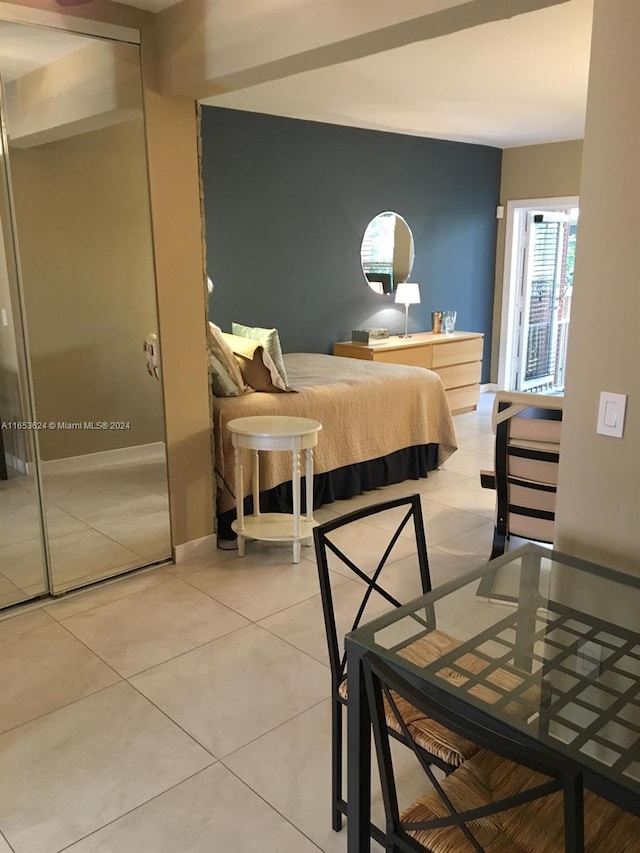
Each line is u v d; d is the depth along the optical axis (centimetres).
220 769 213
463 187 715
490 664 162
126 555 340
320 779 210
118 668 264
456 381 679
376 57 387
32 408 302
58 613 306
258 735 228
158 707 242
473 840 122
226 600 316
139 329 323
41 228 290
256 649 277
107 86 294
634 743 138
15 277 289
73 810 198
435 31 222
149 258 320
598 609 186
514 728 141
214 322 553
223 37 273
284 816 196
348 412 442
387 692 131
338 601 316
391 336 683
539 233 761
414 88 461
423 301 707
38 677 259
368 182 633
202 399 352
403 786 205
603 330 181
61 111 286
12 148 278
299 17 244
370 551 371
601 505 190
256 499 381
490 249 760
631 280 174
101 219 303
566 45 364
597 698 151
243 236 557
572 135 654
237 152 539
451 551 373
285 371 462
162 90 308
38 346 299
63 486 316
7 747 222
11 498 304
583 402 189
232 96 485
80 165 294
